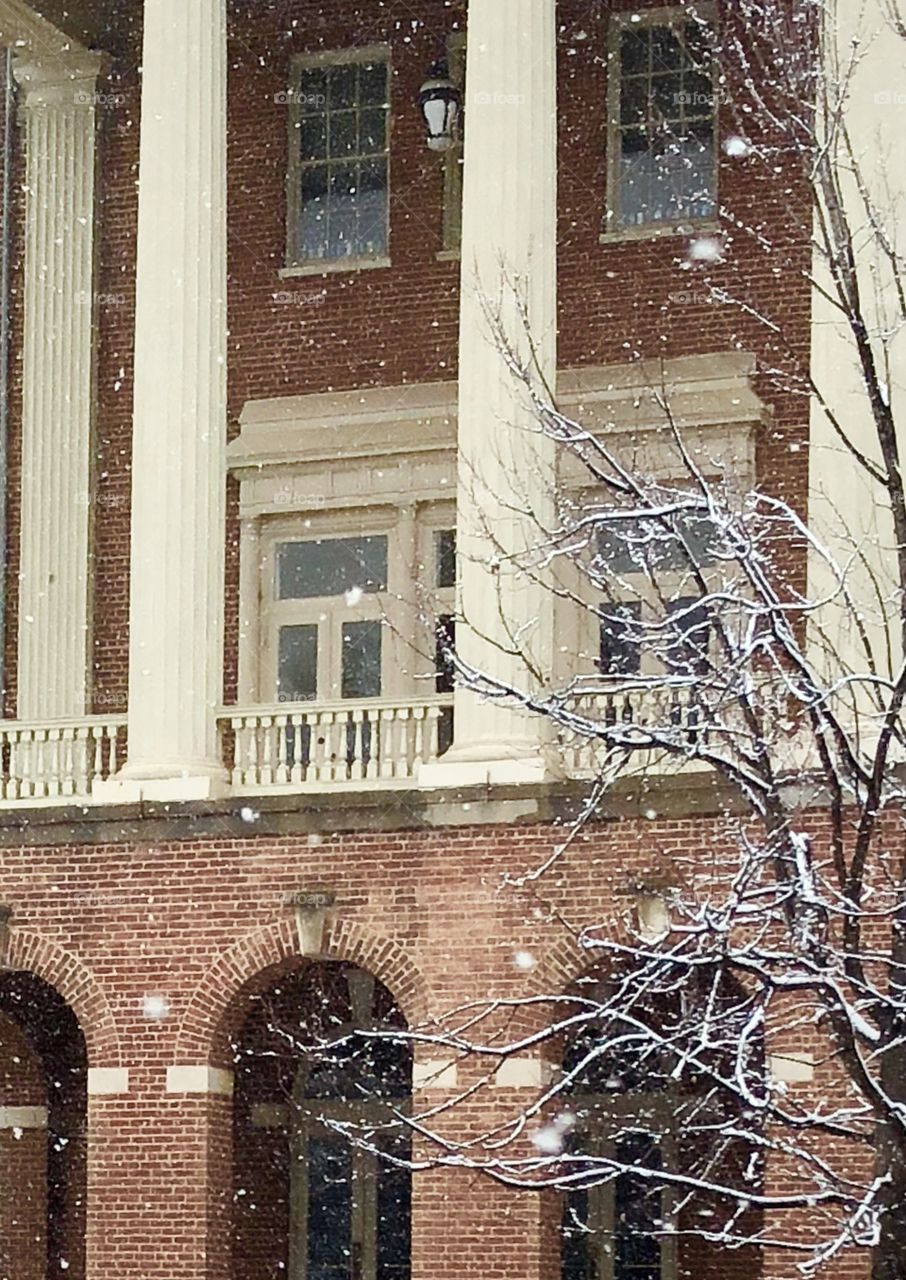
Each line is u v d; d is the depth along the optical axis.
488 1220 31.55
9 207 39.22
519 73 33.47
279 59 38.50
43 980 34.94
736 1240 24.55
